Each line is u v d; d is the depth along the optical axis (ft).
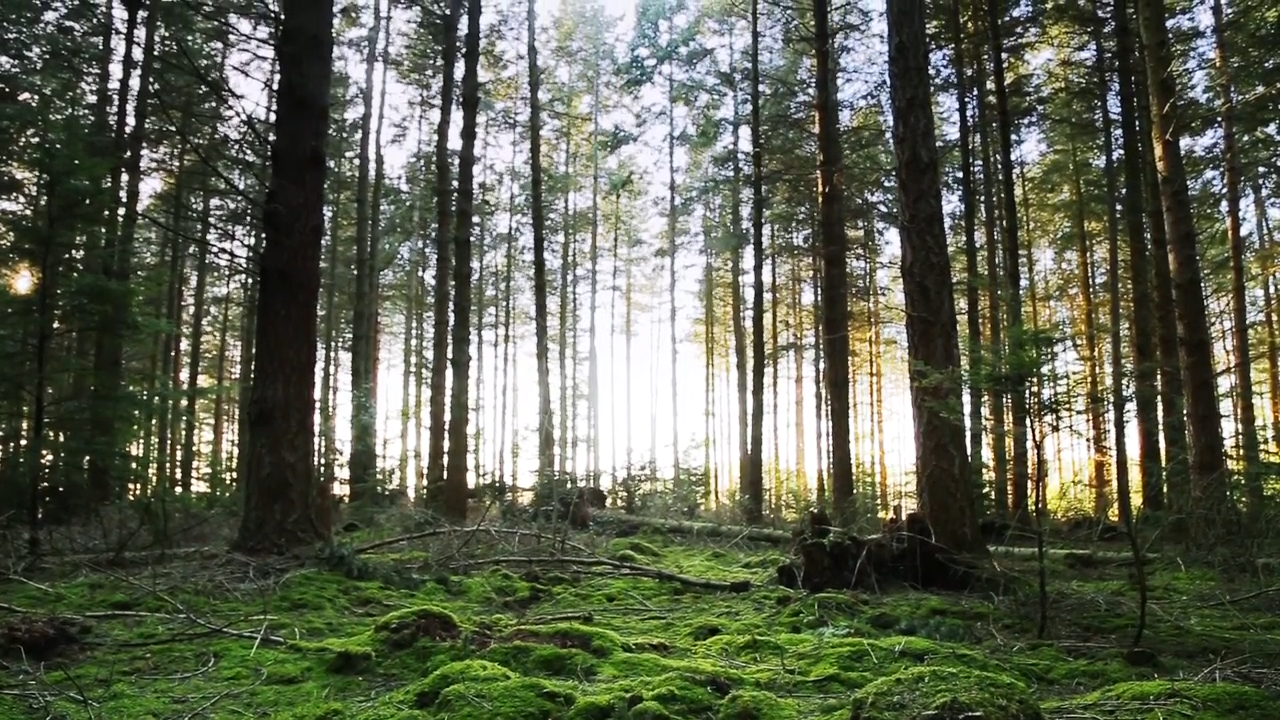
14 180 28.63
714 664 14.06
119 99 39.04
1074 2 44.83
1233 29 32.60
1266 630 16.61
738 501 50.65
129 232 40.06
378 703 11.66
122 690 12.22
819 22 41.65
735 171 56.18
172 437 54.80
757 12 52.54
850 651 14.56
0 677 12.55
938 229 24.54
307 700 11.97
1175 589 21.07
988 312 49.29
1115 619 17.74
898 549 22.56
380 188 62.44
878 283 75.51
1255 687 12.62
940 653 14.56
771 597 21.03
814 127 53.11
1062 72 53.88
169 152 46.06
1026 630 17.21
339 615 17.79
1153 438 31.50
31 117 26.50
